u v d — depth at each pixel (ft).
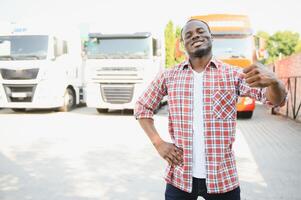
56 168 22.02
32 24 50.90
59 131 35.96
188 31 8.37
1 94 49.39
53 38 50.21
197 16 47.16
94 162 23.49
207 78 8.13
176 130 8.38
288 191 17.81
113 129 37.37
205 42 8.27
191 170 8.18
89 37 47.26
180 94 8.27
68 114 51.62
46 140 31.07
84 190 17.97
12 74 48.96
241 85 8.04
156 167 22.29
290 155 25.71
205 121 8.05
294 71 47.70
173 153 8.34
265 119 46.96
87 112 54.49
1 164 22.95
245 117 48.19
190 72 8.30
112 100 46.98
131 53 46.60
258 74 7.09
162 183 19.10
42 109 58.65
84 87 59.11
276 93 7.29
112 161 23.73
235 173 8.24
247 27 45.78
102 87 47.09
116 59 46.65
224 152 8.07
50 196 17.10
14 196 17.07
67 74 53.57
